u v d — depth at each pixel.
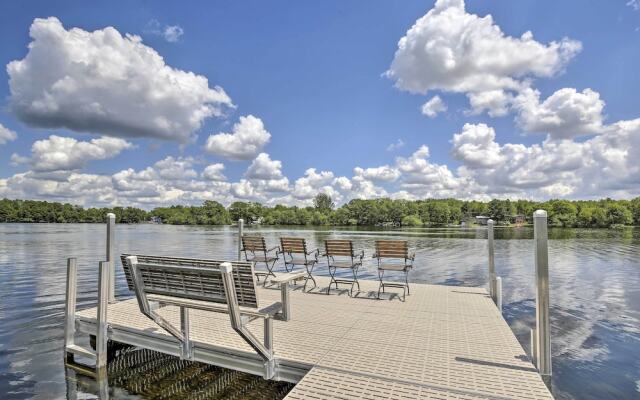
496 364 3.38
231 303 3.06
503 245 25.47
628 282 10.83
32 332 6.09
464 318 4.97
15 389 4.02
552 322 6.76
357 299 6.13
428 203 90.50
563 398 3.94
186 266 3.52
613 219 60.66
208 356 3.91
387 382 3.02
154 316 3.78
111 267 5.73
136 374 4.34
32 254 18.72
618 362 4.89
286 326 4.61
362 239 32.69
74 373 4.43
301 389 2.90
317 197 103.75
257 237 7.41
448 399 2.72
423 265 14.63
